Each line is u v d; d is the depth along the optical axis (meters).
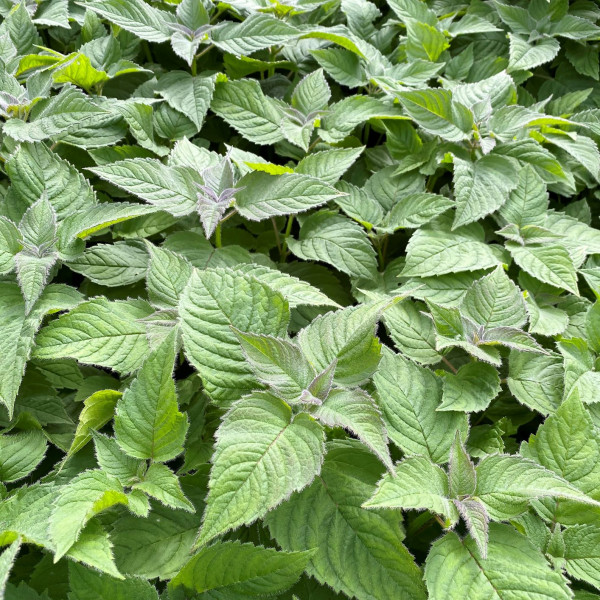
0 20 0.96
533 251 0.86
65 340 0.74
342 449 0.74
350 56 1.00
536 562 0.69
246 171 0.85
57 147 0.89
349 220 0.88
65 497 0.67
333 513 0.71
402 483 0.69
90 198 0.82
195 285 0.73
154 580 0.72
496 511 0.70
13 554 0.65
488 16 1.08
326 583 0.71
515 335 0.77
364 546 0.70
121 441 0.70
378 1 1.11
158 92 0.92
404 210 0.89
